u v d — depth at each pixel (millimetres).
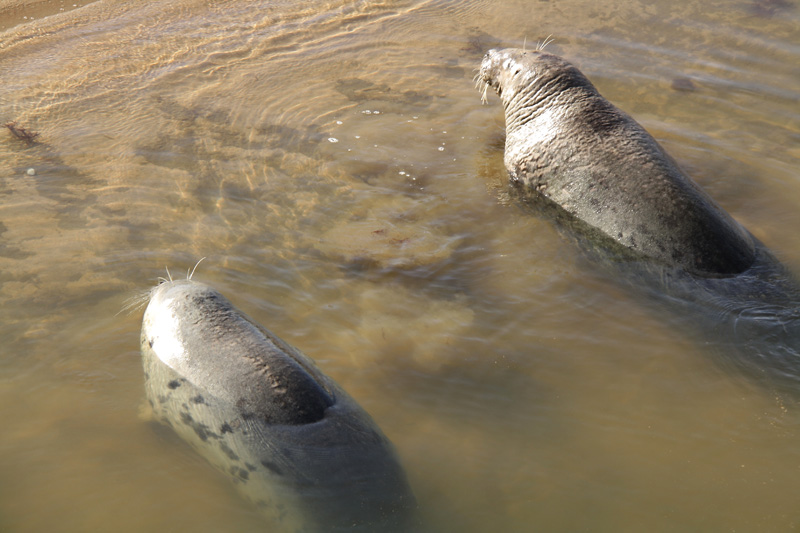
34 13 10492
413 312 5457
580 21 10805
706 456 4258
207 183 7043
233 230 6367
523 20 10844
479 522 3807
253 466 3664
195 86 8828
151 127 7945
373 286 5738
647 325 5328
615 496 3992
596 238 6398
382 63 9602
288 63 9484
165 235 6258
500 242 6367
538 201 6980
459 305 5547
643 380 4840
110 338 5055
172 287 4547
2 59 9203
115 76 8945
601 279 5855
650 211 6109
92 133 7793
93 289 5574
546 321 5387
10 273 5730
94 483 3984
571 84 7301
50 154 7395
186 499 3883
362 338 5156
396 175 7336
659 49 9961
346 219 6613
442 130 8195
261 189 6988
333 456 3615
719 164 7488
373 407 4543
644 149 6516
